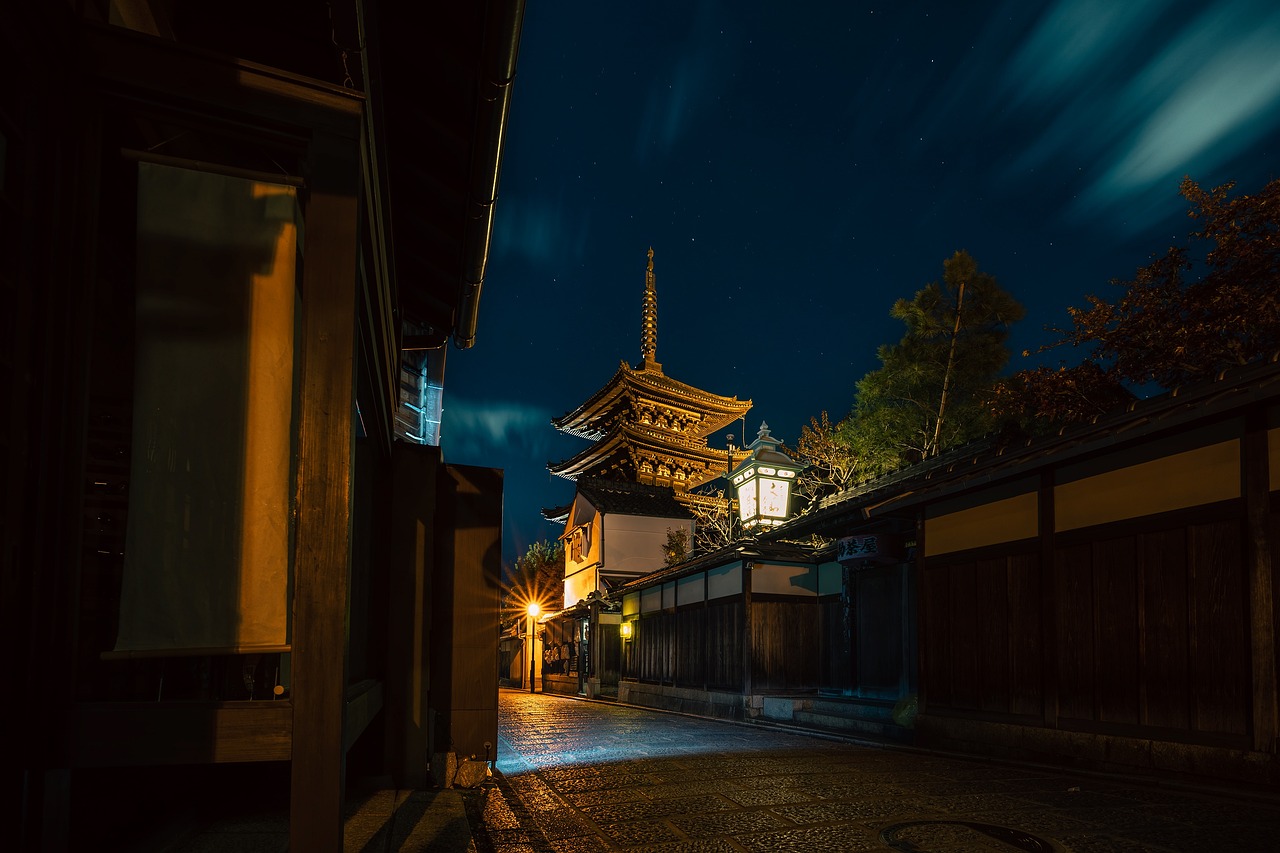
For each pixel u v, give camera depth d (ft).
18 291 10.09
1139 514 30.68
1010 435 46.80
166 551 11.56
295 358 12.43
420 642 28.30
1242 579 26.45
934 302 89.04
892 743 43.55
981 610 38.81
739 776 32.04
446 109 22.21
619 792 28.53
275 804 20.45
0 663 9.62
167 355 11.91
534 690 137.08
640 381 171.12
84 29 11.15
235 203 12.43
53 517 10.62
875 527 53.06
